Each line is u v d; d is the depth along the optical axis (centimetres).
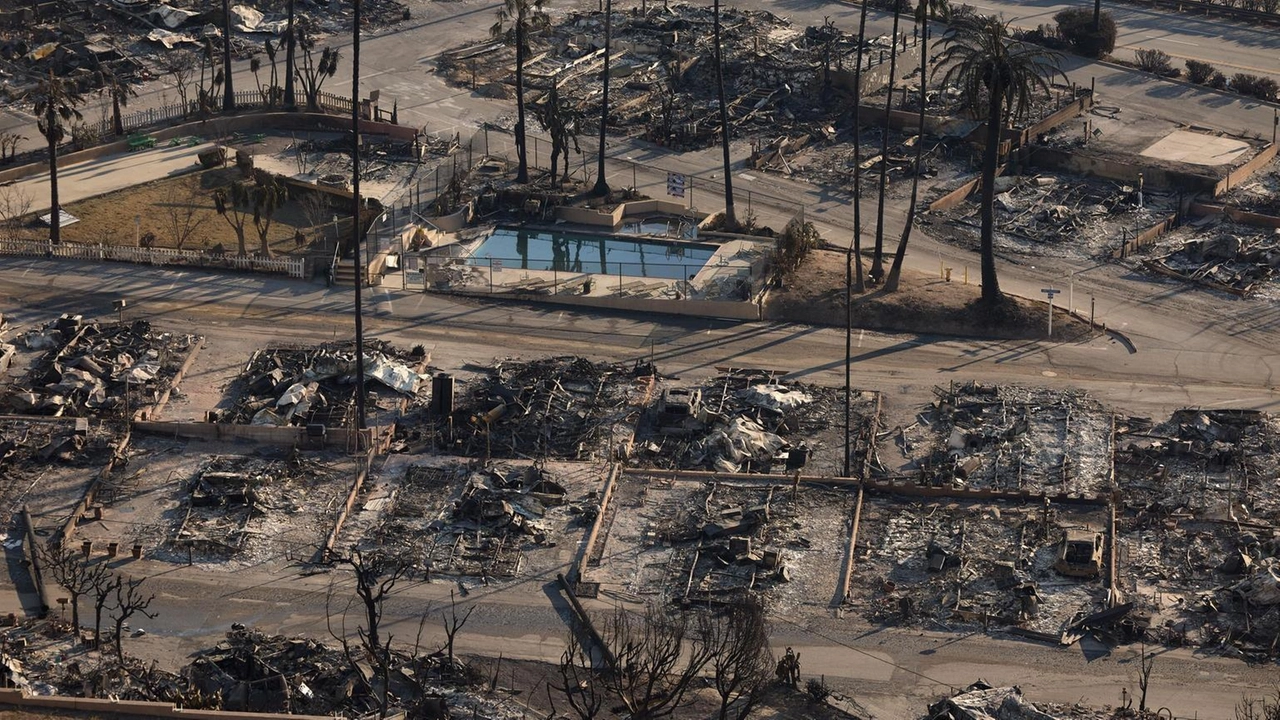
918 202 15988
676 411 12012
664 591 10112
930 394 12575
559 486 11119
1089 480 11312
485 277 14338
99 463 11400
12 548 10456
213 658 9262
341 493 11106
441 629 9762
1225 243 14875
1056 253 15100
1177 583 10150
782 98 18488
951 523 10800
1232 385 12725
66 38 19662
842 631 9750
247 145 17212
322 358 12588
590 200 15888
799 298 13900
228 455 11525
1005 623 9788
